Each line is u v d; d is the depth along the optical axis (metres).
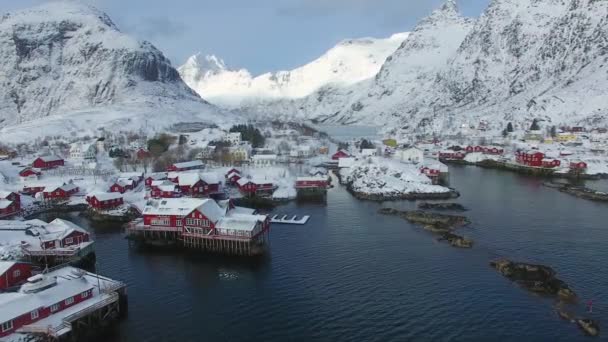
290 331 71.06
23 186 170.25
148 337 70.44
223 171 192.75
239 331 71.44
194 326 73.25
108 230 126.12
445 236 111.31
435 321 72.56
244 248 103.81
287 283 87.81
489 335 68.50
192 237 108.44
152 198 147.88
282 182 174.25
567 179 193.38
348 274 91.00
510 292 81.62
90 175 190.25
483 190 171.00
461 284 85.12
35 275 79.38
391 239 111.81
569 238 110.12
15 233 110.25
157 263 99.88
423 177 177.00
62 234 103.44
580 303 76.94
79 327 69.69
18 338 64.38
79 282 76.25
